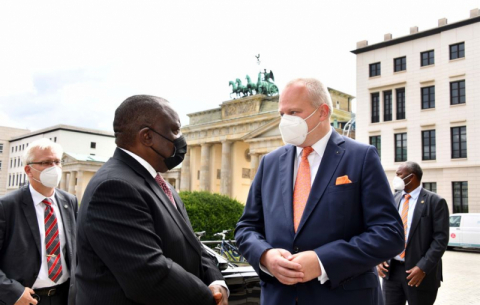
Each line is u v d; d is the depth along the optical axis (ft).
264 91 169.68
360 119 120.16
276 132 140.46
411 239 15.30
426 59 109.60
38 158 12.26
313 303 7.98
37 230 12.01
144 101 7.96
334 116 143.02
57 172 12.31
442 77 105.40
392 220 8.11
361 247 7.70
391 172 112.27
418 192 16.30
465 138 101.30
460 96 102.94
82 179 197.67
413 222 15.42
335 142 9.14
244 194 169.99
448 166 102.37
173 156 8.06
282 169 9.57
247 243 9.00
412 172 16.28
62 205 13.07
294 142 9.03
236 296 15.92
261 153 148.87
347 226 8.29
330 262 7.54
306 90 8.94
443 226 14.83
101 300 6.59
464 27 102.42
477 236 63.67
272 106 151.12
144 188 7.29
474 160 98.53
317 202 8.46
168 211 7.64
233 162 167.32
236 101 162.61
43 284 11.88
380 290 8.92
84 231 6.76
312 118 8.89
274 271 7.77
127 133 7.83
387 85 115.03
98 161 202.18
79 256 6.92
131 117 7.84
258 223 10.03
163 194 7.80
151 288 6.42
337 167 8.69
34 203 12.42
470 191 98.43
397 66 114.73
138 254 6.48
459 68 102.58
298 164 9.50
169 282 6.62
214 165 178.81
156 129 7.83
